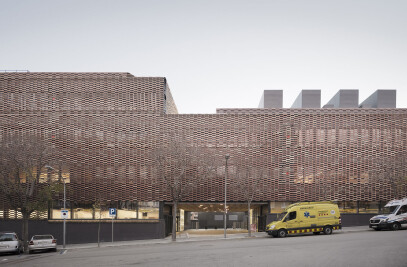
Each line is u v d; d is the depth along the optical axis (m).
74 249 25.61
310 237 23.33
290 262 13.45
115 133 33.53
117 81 35.19
